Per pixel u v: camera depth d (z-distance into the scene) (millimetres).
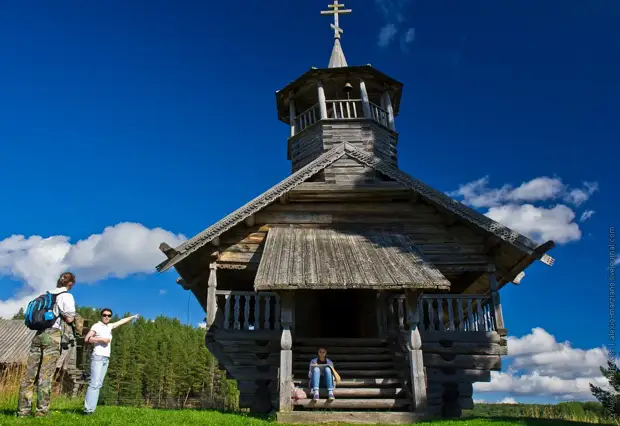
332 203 16156
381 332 15500
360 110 21156
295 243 14172
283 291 11398
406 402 11320
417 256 13320
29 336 35656
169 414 9531
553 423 10094
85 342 8891
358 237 14961
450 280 17594
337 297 19938
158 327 100562
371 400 11219
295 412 10391
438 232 15664
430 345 13578
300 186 15648
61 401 12367
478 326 13859
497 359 13578
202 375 77750
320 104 19000
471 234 15492
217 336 13609
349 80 19828
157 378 73938
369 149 18188
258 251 15344
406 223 15852
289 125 21516
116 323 9203
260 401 13367
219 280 17016
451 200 14664
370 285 11188
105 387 58688
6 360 31766
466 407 13414
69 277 8312
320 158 16016
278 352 13594
